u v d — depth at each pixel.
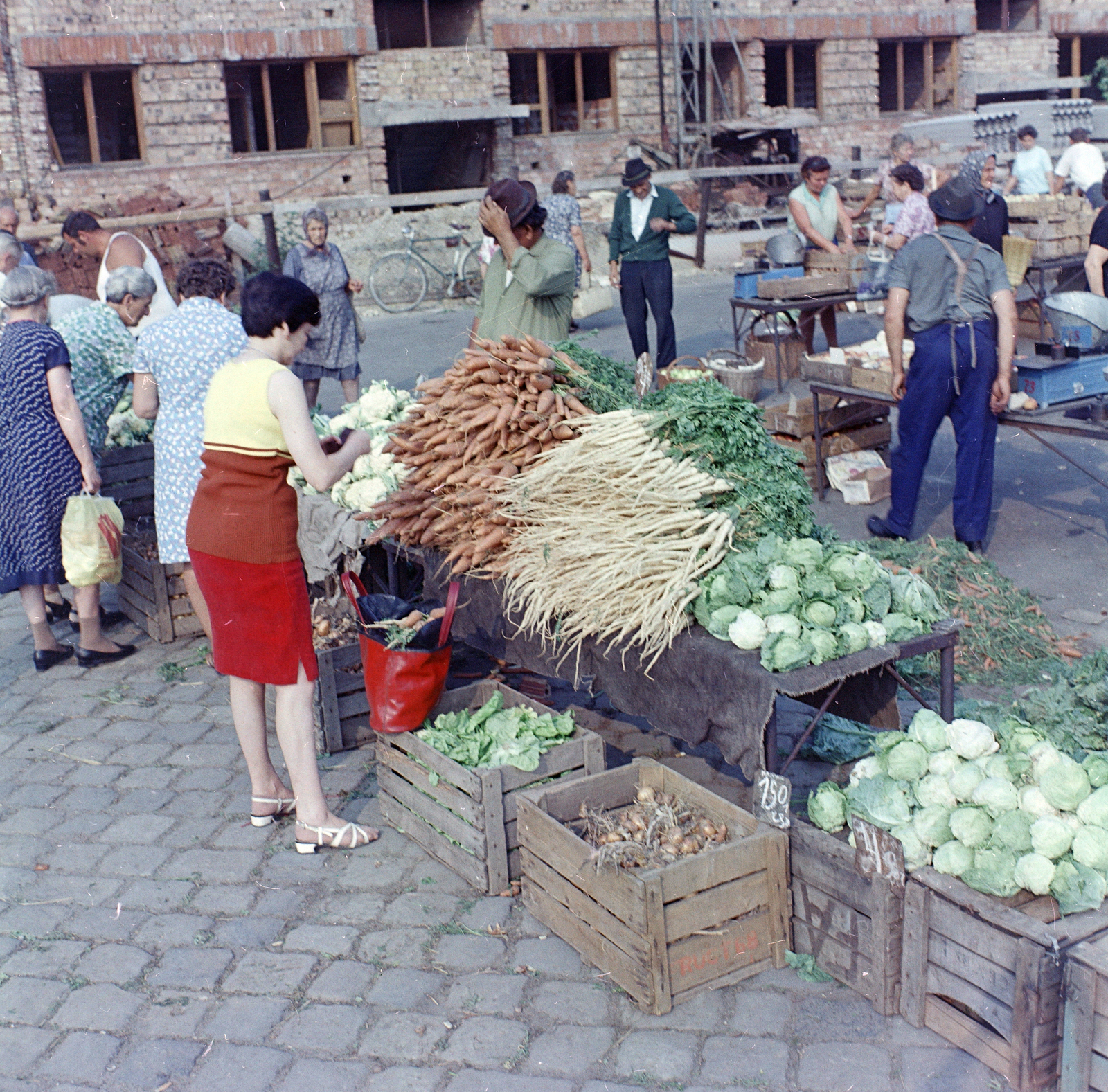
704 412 3.83
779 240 9.48
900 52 24.19
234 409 3.52
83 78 17.77
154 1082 2.82
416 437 4.18
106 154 18.94
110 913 3.54
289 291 3.55
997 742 3.12
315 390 8.95
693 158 21.61
